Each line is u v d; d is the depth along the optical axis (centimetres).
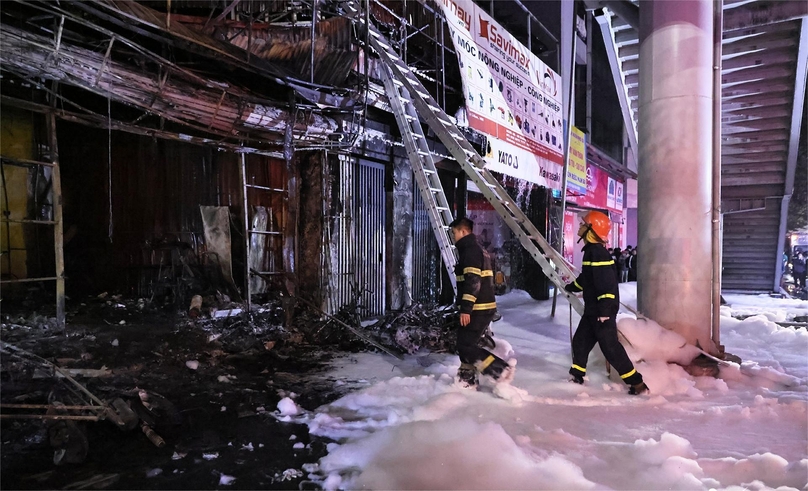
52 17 388
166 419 347
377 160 823
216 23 587
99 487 266
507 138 1053
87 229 615
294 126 595
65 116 470
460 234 476
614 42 1249
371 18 746
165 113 488
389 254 847
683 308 571
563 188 841
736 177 1578
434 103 684
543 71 1241
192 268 673
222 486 276
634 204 2273
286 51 635
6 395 336
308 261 718
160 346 501
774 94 1266
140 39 479
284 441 338
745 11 1012
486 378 463
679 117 574
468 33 913
